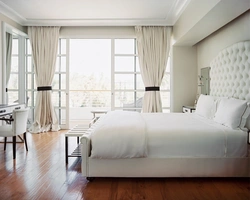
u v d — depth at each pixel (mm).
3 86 4441
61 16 4754
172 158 2426
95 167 2420
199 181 2463
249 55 2805
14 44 5316
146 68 5227
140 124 2619
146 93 5246
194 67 5352
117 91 5516
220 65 3607
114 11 4465
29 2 4008
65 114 5562
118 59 5500
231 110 2676
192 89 5371
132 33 5367
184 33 4168
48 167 2871
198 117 3490
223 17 3164
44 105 5297
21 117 3340
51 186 2318
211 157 2432
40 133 5027
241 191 2225
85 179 2504
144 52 5219
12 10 4387
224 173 2441
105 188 2287
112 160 2418
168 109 5535
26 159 3188
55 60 5316
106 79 8016
